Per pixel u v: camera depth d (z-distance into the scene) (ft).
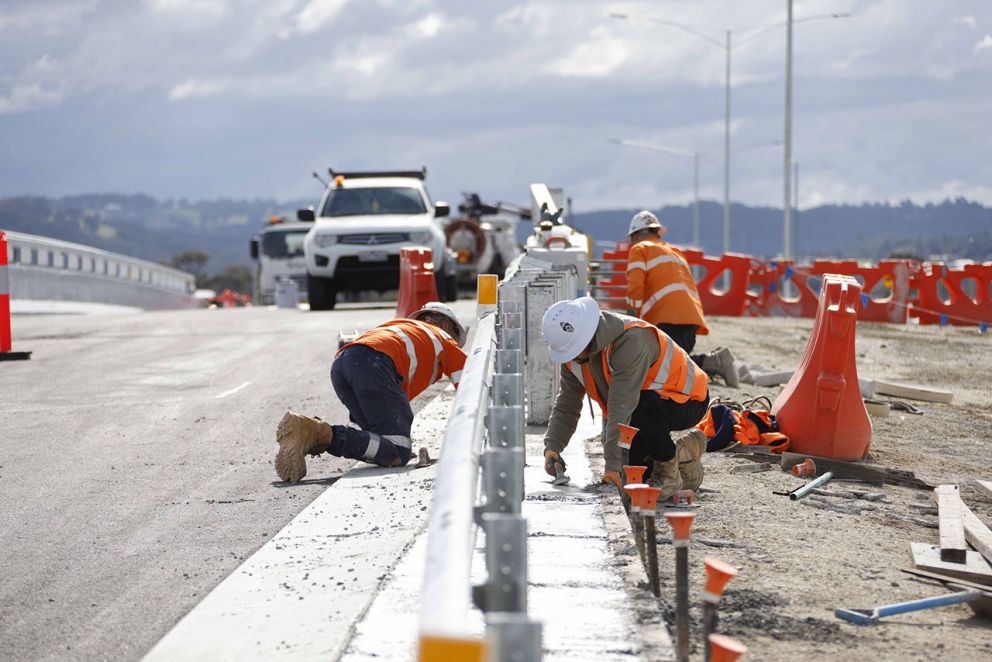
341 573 32.71
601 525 36.04
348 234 139.74
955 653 28.58
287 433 46.47
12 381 78.38
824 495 46.88
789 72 257.34
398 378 49.73
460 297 209.87
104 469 49.80
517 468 22.91
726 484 48.39
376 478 45.88
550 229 90.58
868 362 106.83
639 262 67.77
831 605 32.09
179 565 35.01
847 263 167.53
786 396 56.18
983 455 59.62
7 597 32.17
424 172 157.79
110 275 228.22
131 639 28.71
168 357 91.15
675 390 42.96
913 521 43.47
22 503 43.62
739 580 33.83
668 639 26.61
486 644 14.14
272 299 239.50
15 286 175.94
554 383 58.95
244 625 28.71
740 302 168.14
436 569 16.65
